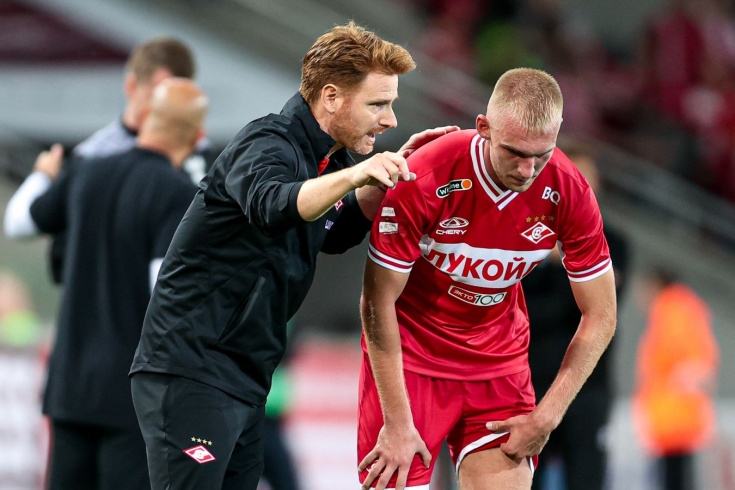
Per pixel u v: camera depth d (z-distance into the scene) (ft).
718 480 90.38
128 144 58.13
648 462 88.48
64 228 53.88
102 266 49.11
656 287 90.89
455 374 43.65
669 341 87.40
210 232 37.45
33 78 95.25
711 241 110.52
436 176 39.78
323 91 37.14
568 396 41.98
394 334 41.09
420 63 106.11
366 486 42.01
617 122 123.34
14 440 77.77
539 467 60.75
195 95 51.11
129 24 95.40
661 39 128.26
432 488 76.23
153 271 48.73
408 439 41.29
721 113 124.06
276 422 69.26
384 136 100.99
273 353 39.04
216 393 37.88
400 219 39.96
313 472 82.48
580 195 40.45
